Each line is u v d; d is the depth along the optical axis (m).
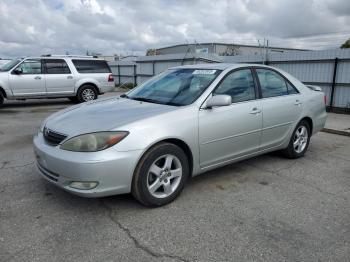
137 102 4.10
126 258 2.63
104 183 3.14
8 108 11.80
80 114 3.71
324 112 5.82
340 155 5.70
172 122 3.50
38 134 3.82
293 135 5.16
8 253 2.67
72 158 3.10
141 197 3.37
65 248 2.75
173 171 3.59
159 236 2.96
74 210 3.42
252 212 3.45
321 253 2.73
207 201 3.70
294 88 5.21
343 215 3.41
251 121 4.31
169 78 4.63
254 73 4.61
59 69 12.41
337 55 11.23
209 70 4.37
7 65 12.31
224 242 2.88
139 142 3.24
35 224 3.13
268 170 4.79
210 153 3.92
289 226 3.17
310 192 4.02
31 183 4.13
